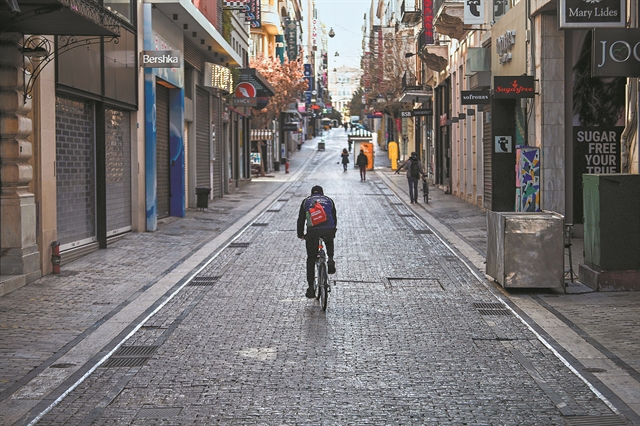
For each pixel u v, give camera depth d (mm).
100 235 17453
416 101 47375
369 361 8289
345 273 14289
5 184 12953
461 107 32938
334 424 6305
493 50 23625
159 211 23766
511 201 21203
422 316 10641
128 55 19531
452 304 11469
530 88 18703
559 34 18422
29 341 9289
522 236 12195
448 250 17234
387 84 55875
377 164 67750
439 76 40531
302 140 104000
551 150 18562
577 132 18578
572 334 9539
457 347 8922
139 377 7750
